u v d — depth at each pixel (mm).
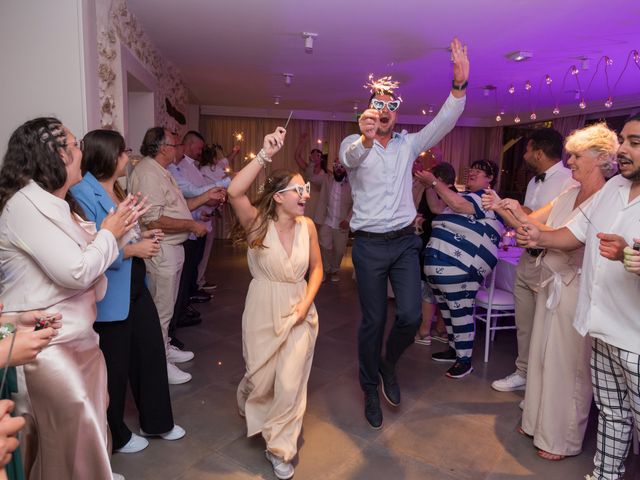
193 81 6668
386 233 2420
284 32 4172
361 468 2217
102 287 1756
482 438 2498
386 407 2807
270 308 2180
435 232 3342
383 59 5027
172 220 2857
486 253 3221
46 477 1539
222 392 2926
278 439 2094
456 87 2346
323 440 2439
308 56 5016
